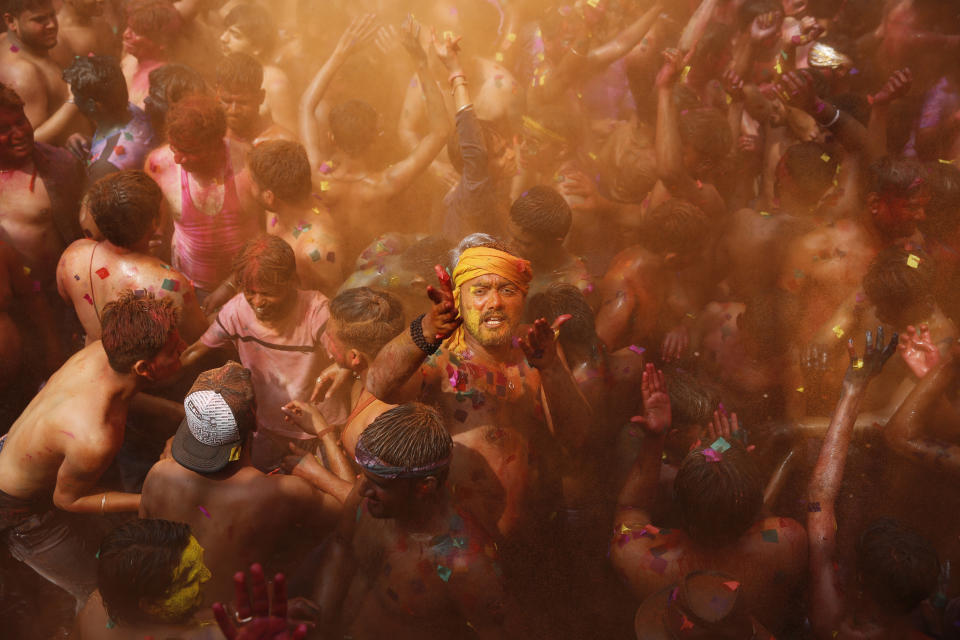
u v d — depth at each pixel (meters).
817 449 3.15
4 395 3.75
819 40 5.41
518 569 2.62
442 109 3.81
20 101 3.60
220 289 3.64
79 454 2.57
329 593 2.41
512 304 2.21
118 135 3.95
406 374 2.15
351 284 3.35
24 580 3.15
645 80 5.06
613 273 3.56
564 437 2.47
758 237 3.66
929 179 3.42
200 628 2.11
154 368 2.61
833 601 2.39
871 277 3.03
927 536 2.87
